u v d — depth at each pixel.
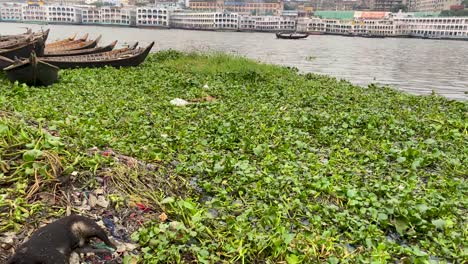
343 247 6.18
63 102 13.43
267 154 9.51
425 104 17.19
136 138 10.00
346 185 8.12
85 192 6.42
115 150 8.76
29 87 16.11
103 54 26.28
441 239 6.55
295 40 89.94
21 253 4.63
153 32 103.06
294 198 7.59
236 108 14.49
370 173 9.18
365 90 20.62
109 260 5.31
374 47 70.25
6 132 6.82
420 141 11.45
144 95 15.92
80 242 5.21
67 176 6.47
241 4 175.50
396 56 50.53
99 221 5.96
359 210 7.21
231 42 72.44
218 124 11.72
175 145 9.84
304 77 24.77
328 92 18.94
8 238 5.27
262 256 5.71
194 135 10.67
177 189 7.62
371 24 128.00
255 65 25.47
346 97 17.77
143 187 7.14
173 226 6.03
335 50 59.00
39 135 7.17
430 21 123.00
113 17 136.62
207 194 7.74
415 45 81.44
